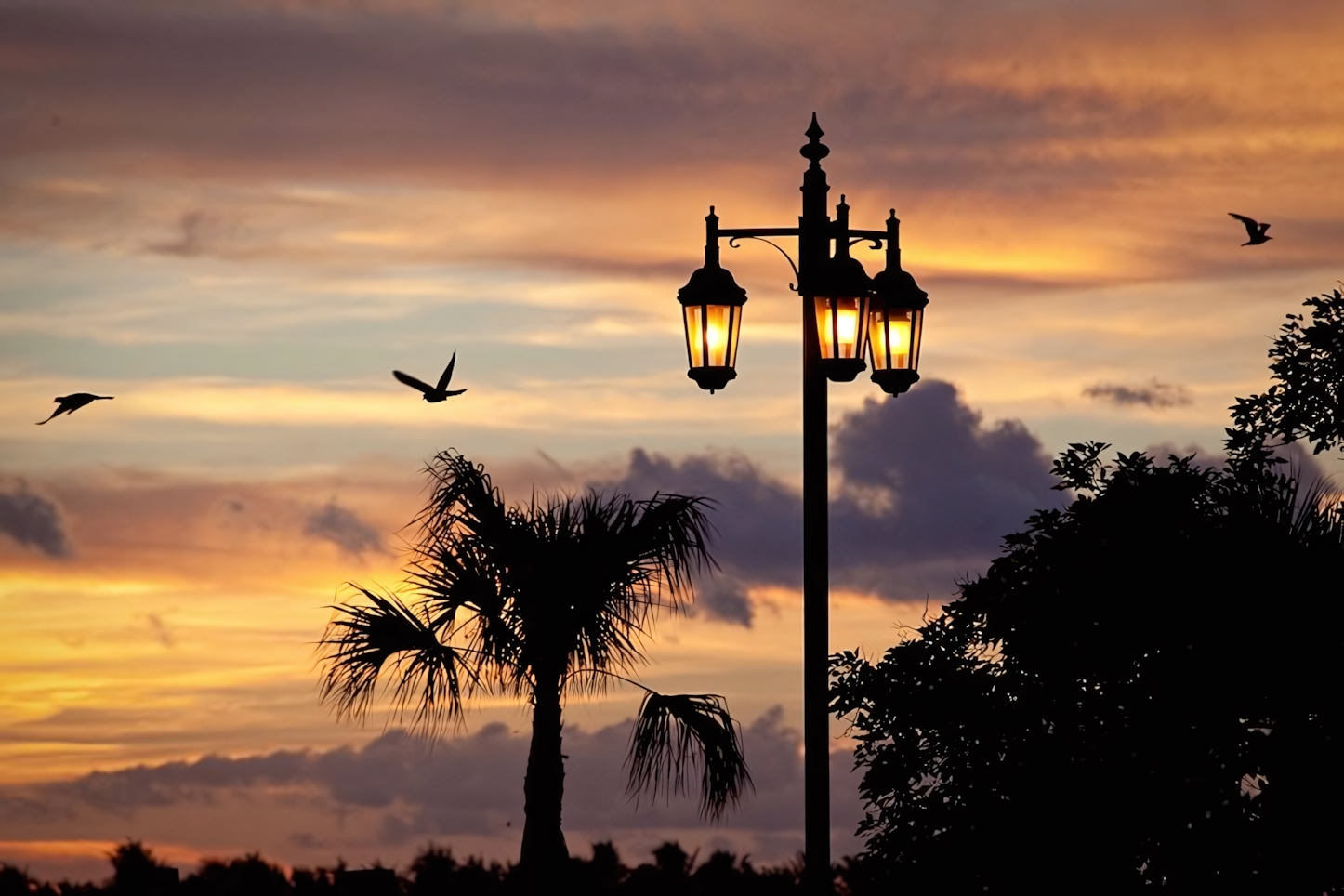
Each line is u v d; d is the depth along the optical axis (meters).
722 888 32.09
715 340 27.88
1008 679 35.06
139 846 31.34
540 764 35.78
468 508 37.22
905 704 35.31
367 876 32.38
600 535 36.91
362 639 36.38
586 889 34.66
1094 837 33.22
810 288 27.47
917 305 28.52
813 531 27.03
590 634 36.69
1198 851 32.34
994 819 34.00
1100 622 34.12
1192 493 34.94
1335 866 31.86
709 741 35.75
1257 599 33.12
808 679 26.64
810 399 27.41
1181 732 33.06
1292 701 32.81
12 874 30.62
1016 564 35.47
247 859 31.86
